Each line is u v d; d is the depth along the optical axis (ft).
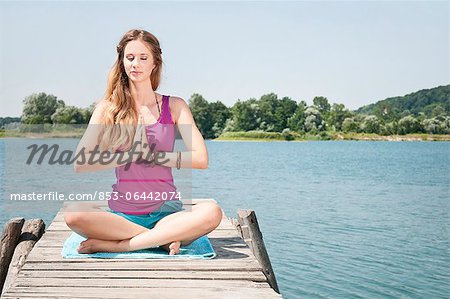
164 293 16.26
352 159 175.11
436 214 63.10
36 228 24.38
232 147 266.16
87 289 16.52
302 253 42.80
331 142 343.26
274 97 365.61
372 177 111.14
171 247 19.60
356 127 360.07
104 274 17.81
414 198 78.33
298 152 219.82
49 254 19.99
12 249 23.36
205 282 17.30
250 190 86.07
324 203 71.67
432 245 46.34
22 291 16.29
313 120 362.74
